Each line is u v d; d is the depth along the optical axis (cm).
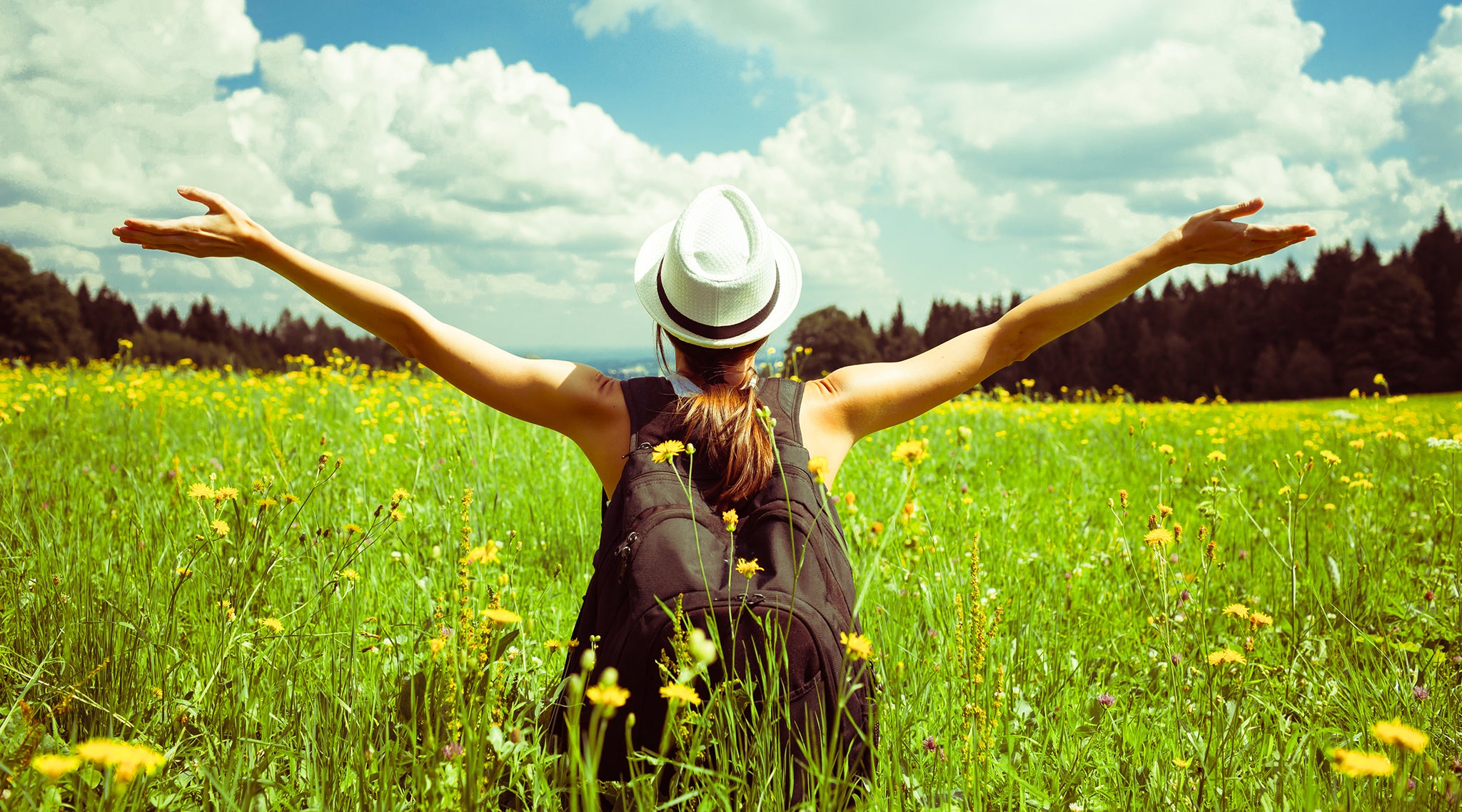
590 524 400
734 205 197
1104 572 346
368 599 277
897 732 169
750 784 154
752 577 154
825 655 150
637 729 151
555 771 154
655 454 161
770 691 146
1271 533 400
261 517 272
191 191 158
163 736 178
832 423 187
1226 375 8250
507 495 441
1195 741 198
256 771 163
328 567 267
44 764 109
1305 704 230
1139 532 406
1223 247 180
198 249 160
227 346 8575
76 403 655
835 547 168
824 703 152
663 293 192
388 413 603
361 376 902
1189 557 351
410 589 293
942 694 220
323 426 615
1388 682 232
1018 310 191
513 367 179
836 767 154
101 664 197
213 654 210
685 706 138
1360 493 441
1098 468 618
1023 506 456
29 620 222
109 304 8406
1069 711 221
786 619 147
